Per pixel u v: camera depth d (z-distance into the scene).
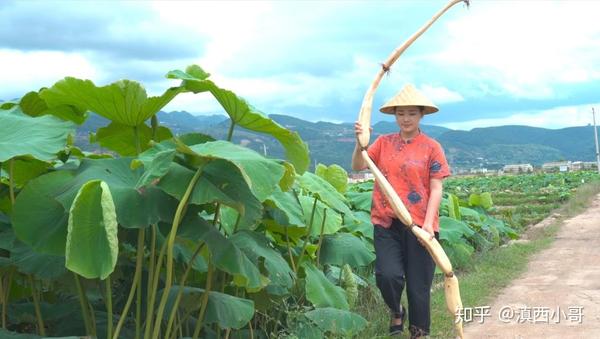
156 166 3.87
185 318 4.59
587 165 114.00
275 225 5.83
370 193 9.45
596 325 6.75
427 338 5.80
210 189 3.91
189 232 4.00
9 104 4.74
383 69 5.60
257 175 3.87
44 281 5.09
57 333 4.65
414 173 5.74
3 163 4.27
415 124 5.80
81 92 4.11
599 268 10.59
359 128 5.63
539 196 34.31
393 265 5.74
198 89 4.28
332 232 6.38
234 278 4.66
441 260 5.32
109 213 3.48
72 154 5.00
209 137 4.60
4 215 4.52
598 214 21.95
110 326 4.00
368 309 6.69
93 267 3.53
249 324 5.50
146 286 4.80
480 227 13.35
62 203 3.73
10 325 4.82
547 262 11.39
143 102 4.18
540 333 6.44
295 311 5.58
